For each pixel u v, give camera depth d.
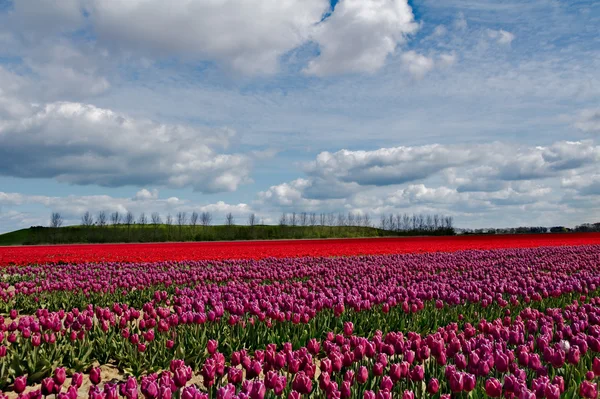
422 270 21.25
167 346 8.25
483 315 11.41
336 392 5.18
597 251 29.06
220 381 6.19
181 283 16.92
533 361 6.23
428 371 6.86
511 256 27.50
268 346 6.49
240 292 12.05
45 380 5.75
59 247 44.47
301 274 18.62
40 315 9.16
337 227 103.81
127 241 79.31
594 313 9.20
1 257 28.94
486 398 5.84
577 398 5.83
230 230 91.31
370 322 10.48
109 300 14.61
